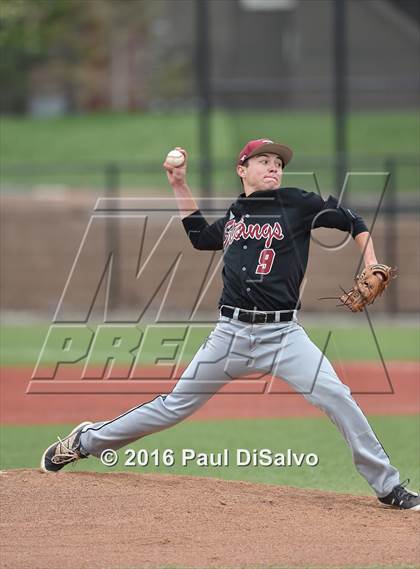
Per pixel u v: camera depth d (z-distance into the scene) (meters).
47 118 105.25
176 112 109.25
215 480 19.50
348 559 14.97
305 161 69.38
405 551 15.32
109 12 114.94
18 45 69.88
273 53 95.31
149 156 92.12
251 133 92.19
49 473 19.48
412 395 33.59
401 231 63.47
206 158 68.38
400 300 62.97
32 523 16.64
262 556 15.12
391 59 87.62
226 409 31.44
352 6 88.31
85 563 14.81
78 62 117.81
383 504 18.22
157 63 121.44
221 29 96.00
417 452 25.00
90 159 91.50
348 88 70.00
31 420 29.48
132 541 15.82
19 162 91.25
